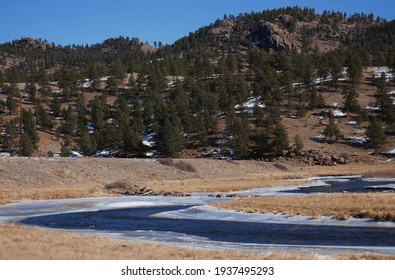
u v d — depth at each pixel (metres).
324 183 69.12
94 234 26.66
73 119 143.50
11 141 126.44
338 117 144.50
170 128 118.12
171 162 84.62
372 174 84.75
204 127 134.88
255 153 120.25
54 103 163.62
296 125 138.38
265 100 149.25
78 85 197.50
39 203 47.09
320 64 188.62
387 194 40.53
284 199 40.16
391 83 170.00
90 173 69.81
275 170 96.50
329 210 32.03
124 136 125.06
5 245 17.72
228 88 169.38
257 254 17.95
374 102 150.50
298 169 100.62
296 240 23.42
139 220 33.97
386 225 27.34
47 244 18.72
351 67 165.25
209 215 35.12
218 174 84.81
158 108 145.00
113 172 72.88
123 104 153.38
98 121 144.75
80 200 49.72
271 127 130.75
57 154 125.38
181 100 154.00
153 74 188.62
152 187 62.22
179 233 26.73
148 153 126.69
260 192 56.50
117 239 24.36
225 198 49.94
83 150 122.00
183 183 68.44
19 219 35.47
